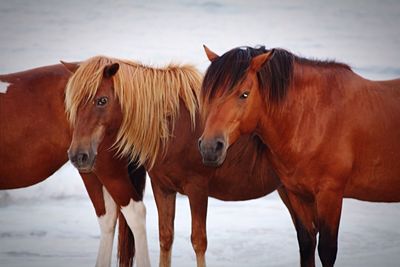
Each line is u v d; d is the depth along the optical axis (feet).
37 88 37.96
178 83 36.45
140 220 37.11
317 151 32.24
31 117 37.47
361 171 33.19
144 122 35.55
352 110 32.71
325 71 33.06
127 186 37.01
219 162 30.22
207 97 30.83
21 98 37.65
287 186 33.76
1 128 37.24
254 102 31.12
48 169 38.29
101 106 34.24
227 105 30.40
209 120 30.50
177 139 35.91
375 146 32.99
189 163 35.88
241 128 31.07
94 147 33.99
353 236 54.54
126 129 35.37
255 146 36.09
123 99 34.88
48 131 37.60
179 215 60.13
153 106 35.76
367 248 51.03
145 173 38.81
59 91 37.78
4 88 37.73
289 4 121.39
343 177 32.45
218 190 37.78
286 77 31.81
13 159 37.47
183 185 36.40
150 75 36.19
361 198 34.40
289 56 32.24
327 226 32.45
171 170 36.17
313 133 32.24
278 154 33.01
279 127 32.32
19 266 45.47
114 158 36.35
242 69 30.50
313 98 32.45
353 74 33.78
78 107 34.12
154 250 49.88
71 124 36.45
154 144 35.78
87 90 33.99
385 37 108.88
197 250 35.99
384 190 33.88
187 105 36.22
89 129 33.88
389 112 33.32
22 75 38.45
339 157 32.24
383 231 56.24
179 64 37.73
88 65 34.53
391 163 33.30
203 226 36.06
